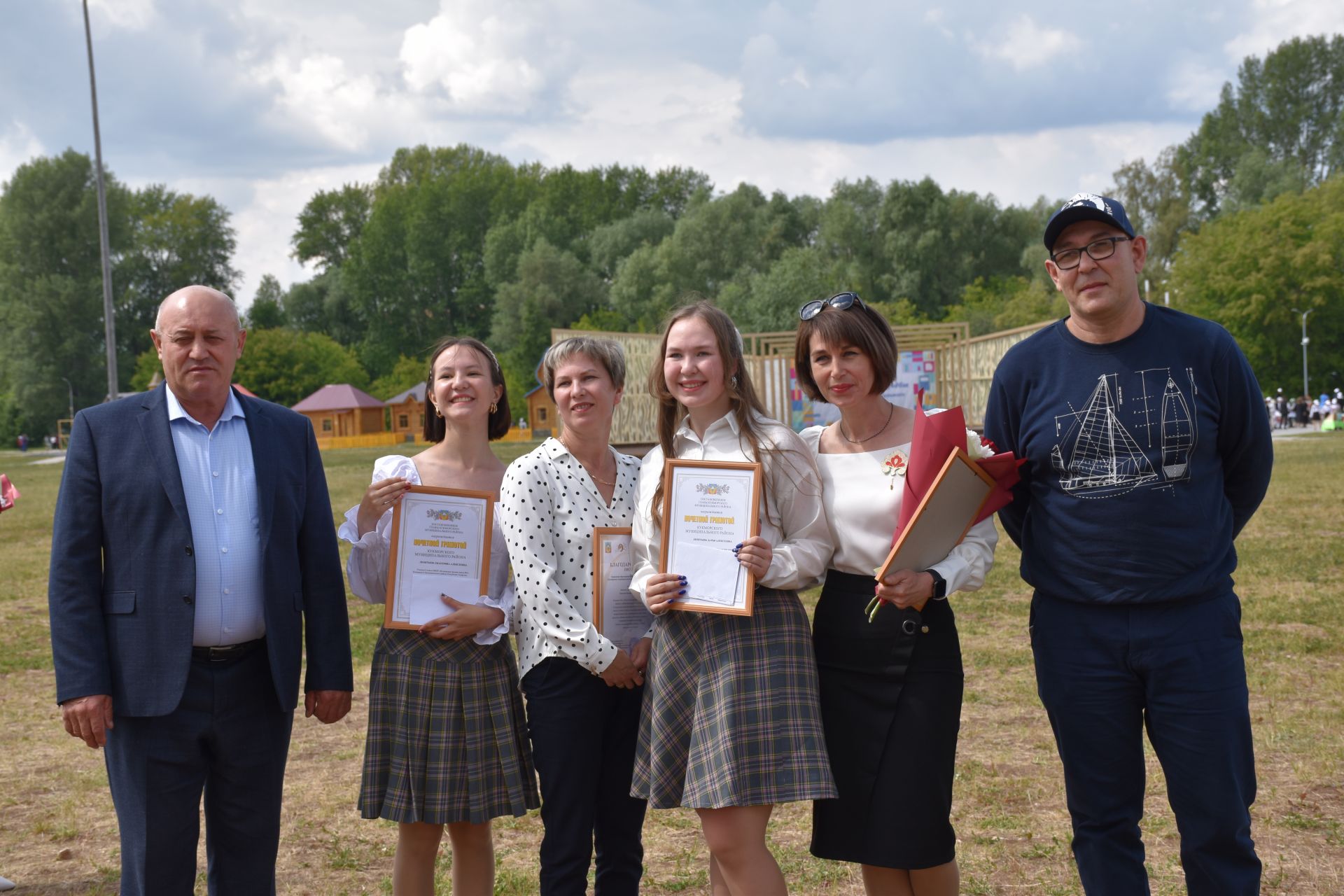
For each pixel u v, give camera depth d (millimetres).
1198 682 3133
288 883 4445
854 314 3441
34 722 6996
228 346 3455
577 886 3547
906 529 3135
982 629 8789
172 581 3344
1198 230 78312
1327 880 4098
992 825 4785
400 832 3750
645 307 70250
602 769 3725
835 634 3393
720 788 3135
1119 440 3172
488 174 101500
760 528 3336
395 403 79562
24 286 72812
